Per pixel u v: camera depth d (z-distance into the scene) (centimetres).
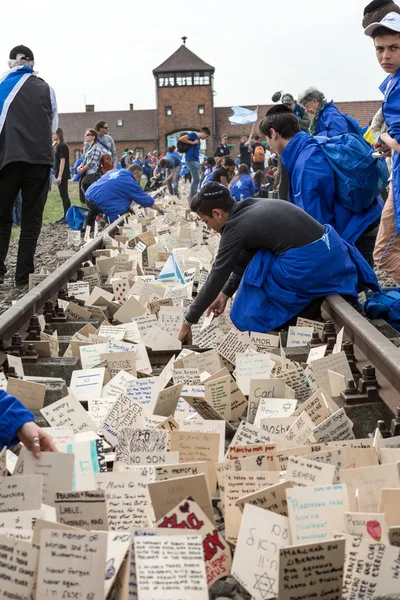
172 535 265
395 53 688
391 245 754
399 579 260
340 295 674
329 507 285
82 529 277
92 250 1151
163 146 10275
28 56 1009
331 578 256
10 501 293
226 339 595
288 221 656
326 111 891
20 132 975
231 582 288
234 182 1856
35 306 704
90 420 433
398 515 287
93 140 1789
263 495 300
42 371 570
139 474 318
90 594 252
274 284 659
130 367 544
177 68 10081
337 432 390
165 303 738
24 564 257
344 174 794
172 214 1719
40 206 1020
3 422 325
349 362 541
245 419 479
